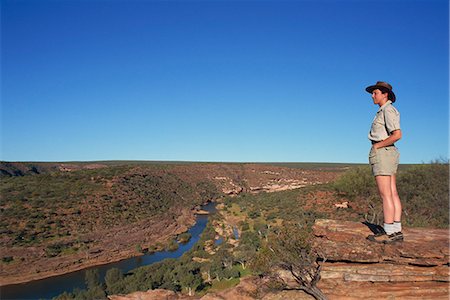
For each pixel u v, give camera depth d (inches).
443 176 1243.2
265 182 5797.2
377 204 1387.8
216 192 5255.9
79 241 2433.6
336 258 299.3
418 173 1304.1
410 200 1219.9
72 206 3053.6
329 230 338.0
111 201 3353.8
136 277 1569.9
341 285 285.0
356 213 1451.8
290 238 328.8
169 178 5064.0
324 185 3257.9
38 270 1935.3
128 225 2913.4
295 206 2674.7
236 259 1800.0
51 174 4033.0
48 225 2618.1
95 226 2763.3
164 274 1611.7
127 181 4094.5
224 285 1514.5
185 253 2123.5
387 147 284.8
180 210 3831.2
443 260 270.7
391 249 287.1
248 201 4104.3
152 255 2278.5
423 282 272.1
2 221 2556.6
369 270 285.6
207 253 2063.2
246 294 339.3
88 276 1631.4
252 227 2623.0
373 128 293.3
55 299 1360.7
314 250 313.0
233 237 2472.9
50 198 3171.8
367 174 1530.5
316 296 283.9
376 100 291.0
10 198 3029.0
